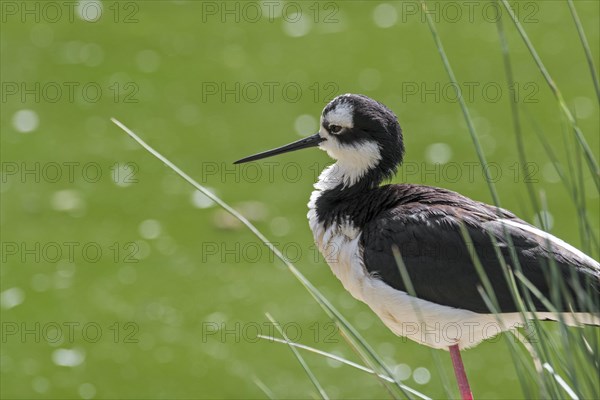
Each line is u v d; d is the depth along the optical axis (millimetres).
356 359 12602
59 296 13617
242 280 13867
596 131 15906
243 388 12188
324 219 9383
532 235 8391
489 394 12039
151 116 16703
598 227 14117
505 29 18656
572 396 6543
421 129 16219
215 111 16781
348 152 9422
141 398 12070
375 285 8828
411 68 17656
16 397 12094
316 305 13414
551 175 15211
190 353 12812
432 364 12484
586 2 19375
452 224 8562
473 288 8438
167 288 13758
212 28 19031
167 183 15461
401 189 9133
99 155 15914
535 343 6797
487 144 15844
